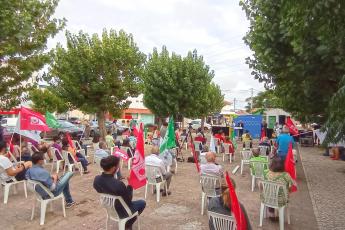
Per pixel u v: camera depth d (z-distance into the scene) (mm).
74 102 22250
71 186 10062
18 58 11312
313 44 7180
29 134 11867
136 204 6156
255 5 10523
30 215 7348
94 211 7645
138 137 6973
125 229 6074
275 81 11852
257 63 11906
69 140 11727
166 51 26156
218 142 18562
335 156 17484
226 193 4746
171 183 10609
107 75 21328
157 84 25172
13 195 8953
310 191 10109
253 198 8938
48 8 11891
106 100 21844
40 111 31484
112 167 5777
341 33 4418
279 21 8562
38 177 6727
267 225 6836
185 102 25562
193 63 25547
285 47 9281
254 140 27266
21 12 9742
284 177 6723
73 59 21484
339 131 3771
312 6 4133
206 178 7344
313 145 25422
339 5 3910
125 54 21844
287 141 10711
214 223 4828
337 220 7305
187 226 6730
